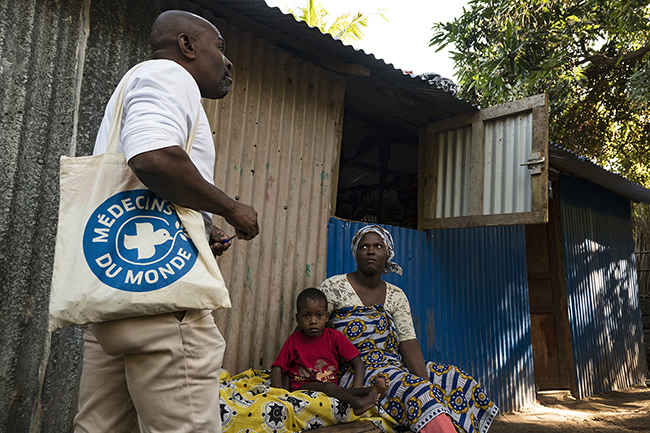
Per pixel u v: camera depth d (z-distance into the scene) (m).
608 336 7.23
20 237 2.15
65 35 2.34
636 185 6.93
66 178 1.18
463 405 2.52
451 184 4.20
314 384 2.47
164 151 1.09
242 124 3.02
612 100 8.91
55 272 1.12
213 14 2.89
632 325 8.03
